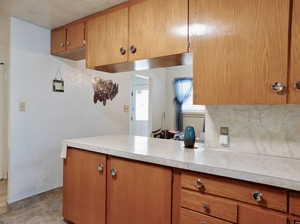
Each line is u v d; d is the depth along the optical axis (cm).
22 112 250
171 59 177
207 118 175
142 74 505
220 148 168
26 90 254
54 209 231
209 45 143
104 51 204
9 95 239
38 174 270
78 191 191
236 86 133
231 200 112
